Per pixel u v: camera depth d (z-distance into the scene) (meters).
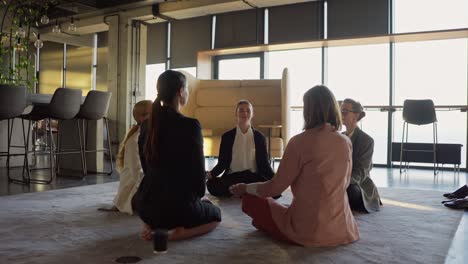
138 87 8.49
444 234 2.39
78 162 5.55
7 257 1.90
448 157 5.95
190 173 2.13
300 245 2.11
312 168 2.07
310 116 2.10
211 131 5.39
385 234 2.37
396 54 6.99
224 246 2.11
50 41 10.73
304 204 2.11
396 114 6.93
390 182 5.02
